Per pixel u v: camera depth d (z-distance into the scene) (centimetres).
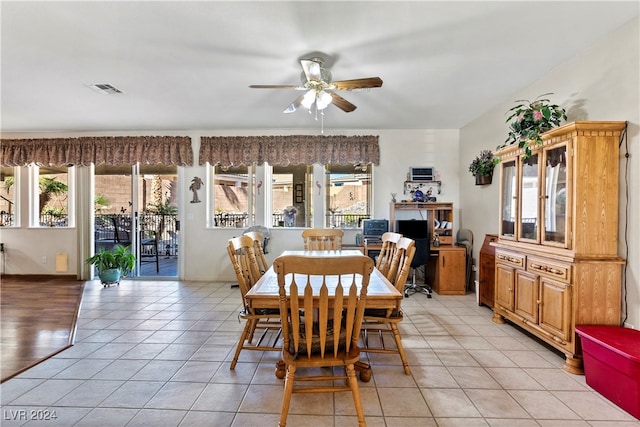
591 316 223
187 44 244
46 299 405
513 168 303
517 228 289
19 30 224
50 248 520
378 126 482
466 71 293
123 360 244
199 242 507
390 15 209
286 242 504
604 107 239
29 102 371
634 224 216
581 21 217
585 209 224
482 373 225
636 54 214
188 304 385
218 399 195
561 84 281
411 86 328
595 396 197
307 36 234
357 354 171
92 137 498
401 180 500
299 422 175
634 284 215
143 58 266
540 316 256
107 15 208
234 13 206
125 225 529
